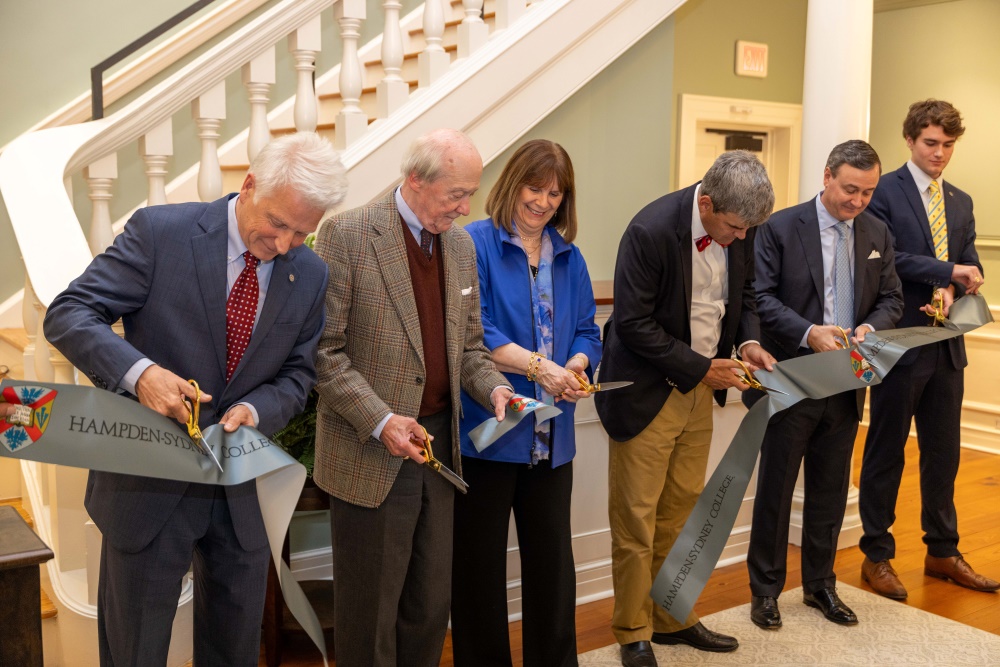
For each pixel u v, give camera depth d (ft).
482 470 7.68
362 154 9.96
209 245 5.41
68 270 7.61
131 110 8.91
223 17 14.03
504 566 7.95
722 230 7.92
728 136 20.03
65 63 13.35
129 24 13.74
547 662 8.00
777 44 19.92
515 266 7.80
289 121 14.14
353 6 10.11
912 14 19.33
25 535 4.98
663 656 9.39
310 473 8.56
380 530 6.66
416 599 7.03
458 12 13.73
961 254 11.25
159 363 5.44
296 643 9.60
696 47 18.57
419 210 6.64
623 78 12.33
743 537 12.41
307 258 5.86
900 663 9.19
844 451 10.02
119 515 5.39
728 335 8.74
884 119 20.15
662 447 8.77
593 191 12.28
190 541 5.60
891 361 8.30
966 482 15.94
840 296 9.84
